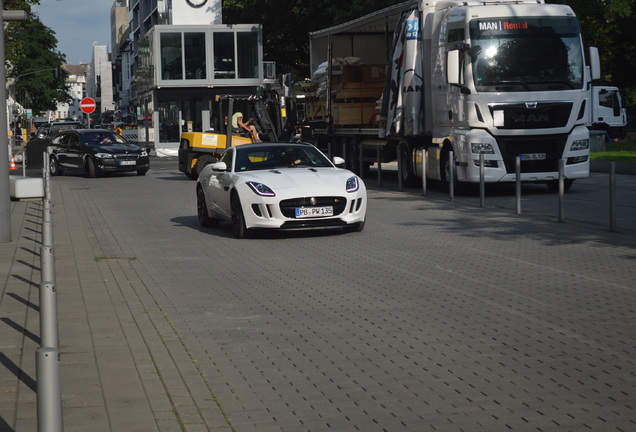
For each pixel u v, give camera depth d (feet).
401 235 56.13
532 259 45.11
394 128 92.84
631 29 205.05
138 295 37.42
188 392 23.04
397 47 92.58
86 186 113.80
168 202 86.53
